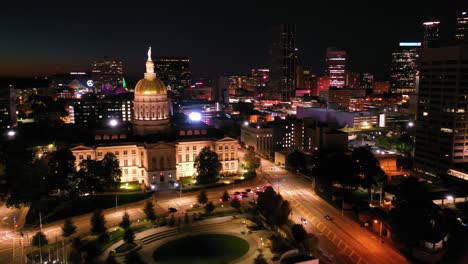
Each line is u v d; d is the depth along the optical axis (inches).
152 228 6633.9
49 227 6796.3
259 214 6988.2
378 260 5659.5
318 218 7170.3
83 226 6791.3
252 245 6008.9
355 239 6328.7
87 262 5339.6
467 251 5994.1
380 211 6884.8
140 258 5610.2
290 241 6038.4
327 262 5551.2
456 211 7268.7
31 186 7504.9
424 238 5698.8
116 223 6884.8
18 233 6565.0
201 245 6018.7
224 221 6924.2
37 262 5516.7
